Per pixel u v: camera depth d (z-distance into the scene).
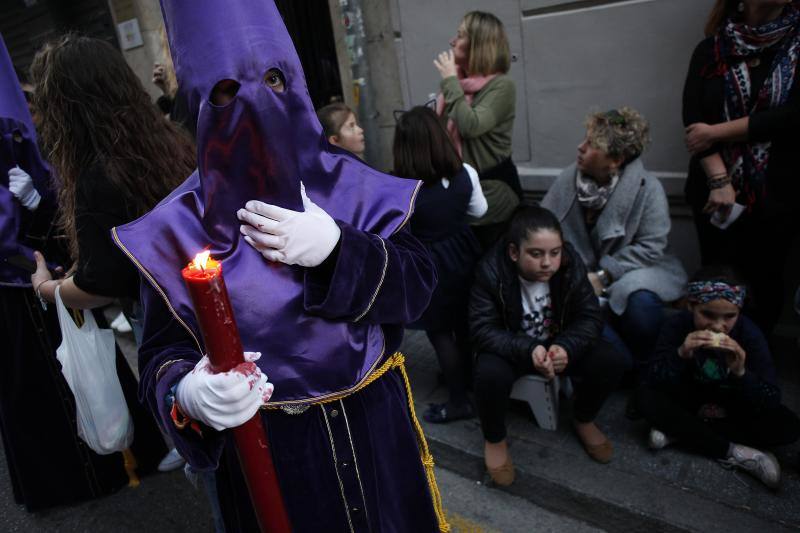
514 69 3.32
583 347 2.21
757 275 2.52
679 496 2.11
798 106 2.16
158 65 3.50
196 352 1.17
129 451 2.55
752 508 2.02
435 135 2.41
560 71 3.17
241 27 0.98
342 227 1.08
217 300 0.86
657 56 2.87
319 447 1.17
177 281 1.10
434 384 2.93
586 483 2.21
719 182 2.35
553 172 3.39
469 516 2.24
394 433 1.27
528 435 2.49
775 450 2.25
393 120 3.96
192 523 2.40
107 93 1.56
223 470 1.28
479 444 2.49
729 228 2.47
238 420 0.92
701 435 2.18
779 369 2.65
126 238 1.10
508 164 2.99
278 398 1.13
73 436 2.42
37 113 1.64
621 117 2.41
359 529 1.22
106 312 4.45
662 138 2.98
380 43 3.79
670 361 2.24
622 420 2.51
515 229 2.22
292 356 1.10
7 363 2.26
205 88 0.99
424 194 2.46
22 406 2.31
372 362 1.19
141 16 4.87
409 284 1.19
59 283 1.90
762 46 2.18
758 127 2.21
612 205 2.54
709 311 2.11
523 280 2.35
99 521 2.46
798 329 2.86
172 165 1.66
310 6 4.03
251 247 1.08
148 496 2.55
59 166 1.67
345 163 1.20
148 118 1.64
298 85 1.06
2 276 2.14
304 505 1.20
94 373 2.05
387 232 1.20
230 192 1.05
